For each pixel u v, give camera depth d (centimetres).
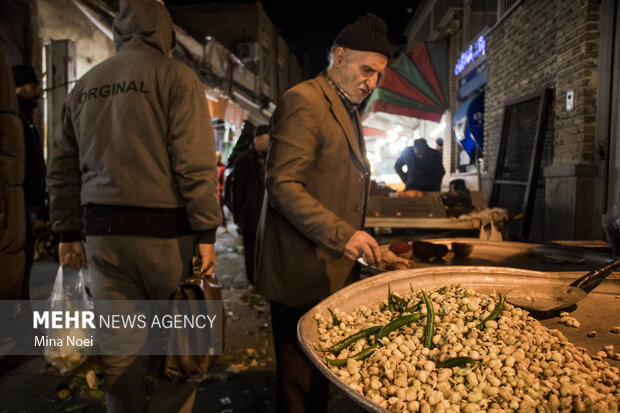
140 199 185
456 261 221
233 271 610
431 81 1177
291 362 188
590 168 473
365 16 185
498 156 710
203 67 982
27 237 352
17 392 281
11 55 590
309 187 186
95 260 189
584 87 476
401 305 146
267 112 1820
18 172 235
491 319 128
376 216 427
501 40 736
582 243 285
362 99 196
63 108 206
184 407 198
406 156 671
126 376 193
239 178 468
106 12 687
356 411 268
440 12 1390
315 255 184
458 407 95
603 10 462
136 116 184
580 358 109
